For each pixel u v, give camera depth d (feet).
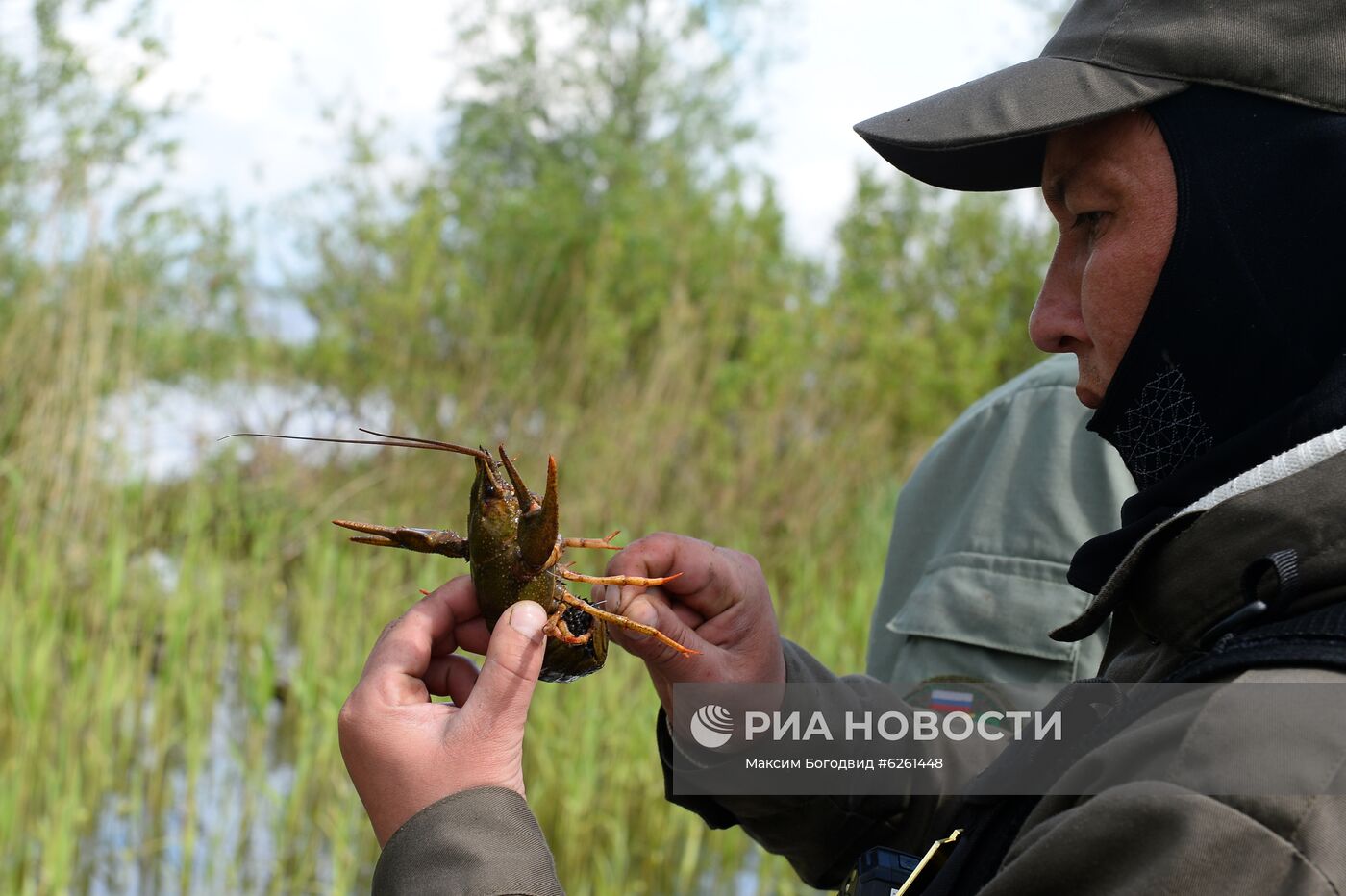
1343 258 3.18
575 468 22.86
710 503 23.02
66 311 18.97
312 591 18.44
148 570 17.11
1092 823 2.60
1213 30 3.27
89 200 19.16
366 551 20.39
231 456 22.94
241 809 13.44
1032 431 6.24
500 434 25.27
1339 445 2.97
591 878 12.60
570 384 25.75
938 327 30.68
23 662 12.97
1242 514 2.94
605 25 49.24
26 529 16.57
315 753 13.76
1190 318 3.38
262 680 13.91
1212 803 2.44
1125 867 2.52
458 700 4.03
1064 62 3.52
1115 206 3.50
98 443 18.24
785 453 25.22
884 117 3.73
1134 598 3.25
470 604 4.06
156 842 12.53
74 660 13.94
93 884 11.88
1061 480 6.02
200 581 17.48
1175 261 3.37
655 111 49.65
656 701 13.67
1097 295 3.55
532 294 31.60
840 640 16.22
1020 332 30.60
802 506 23.02
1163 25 3.36
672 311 26.66
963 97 3.60
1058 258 3.85
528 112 48.88
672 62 49.67
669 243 30.60
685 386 24.56
